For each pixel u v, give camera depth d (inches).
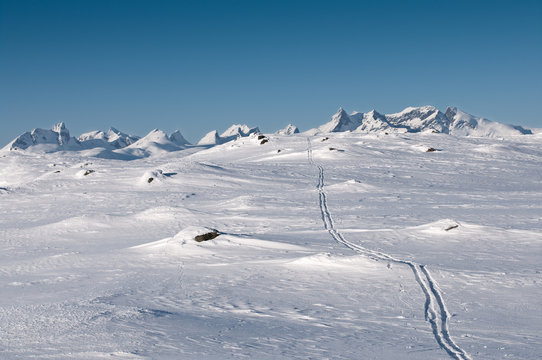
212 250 1211.2
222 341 498.9
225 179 2970.0
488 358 442.0
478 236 1237.1
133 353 447.5
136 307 702.5
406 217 1686.8
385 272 902.4
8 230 1795.0
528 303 683.4
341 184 2576.3
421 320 610.2
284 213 1876.2
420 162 3668.8
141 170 3408.0
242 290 826.8
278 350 462.9
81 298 797.9
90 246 1453.0
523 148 4554.6
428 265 941.2
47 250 1425.9
